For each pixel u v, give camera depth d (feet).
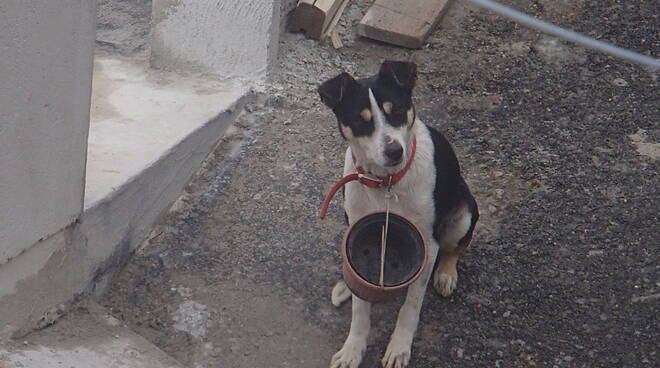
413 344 12.30
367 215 11.64
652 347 12.13
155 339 12.38
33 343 11.82
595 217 13.23
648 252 12.86
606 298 12.53
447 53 15.14
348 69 14.92
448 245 12.56
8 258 11.57
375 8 15.37
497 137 14.11
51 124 11.58
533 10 15.62
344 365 12.08
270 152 13.94
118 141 13.25
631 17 15.44
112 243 12.67
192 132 13.51
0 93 11.06
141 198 12.91
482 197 13.50
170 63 14.62
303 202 13.48
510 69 14.92
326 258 13.02
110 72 14.49
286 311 12.60
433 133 12.05
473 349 12.26
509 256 12.95
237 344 12.36
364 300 11.62
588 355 12.14
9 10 10.94
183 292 12.73
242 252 13.06
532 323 12.41
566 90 14.65
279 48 14.96
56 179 11.79
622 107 14.40
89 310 12.39
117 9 15.44
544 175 13.66
